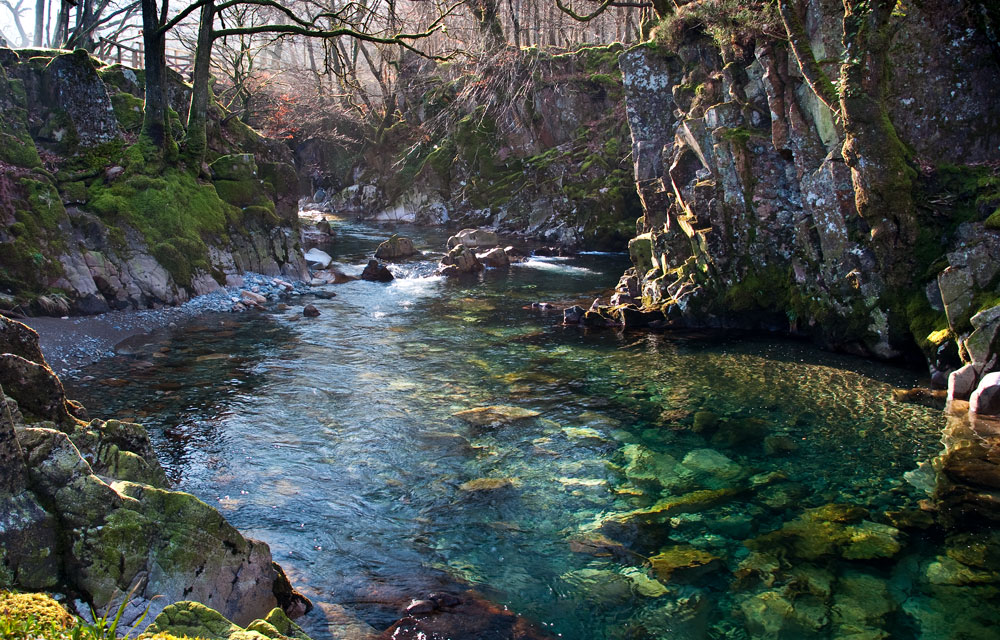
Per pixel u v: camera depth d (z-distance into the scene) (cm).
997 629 546
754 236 1446
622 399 1072
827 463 842
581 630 546
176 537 479
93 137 1728
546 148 3494
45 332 1277
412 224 3872
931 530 689
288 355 1292
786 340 1413
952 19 1231
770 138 1428
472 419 987
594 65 3359
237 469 811
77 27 2420
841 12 1321
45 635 318
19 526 421
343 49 3631
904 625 552
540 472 825
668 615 567
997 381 965
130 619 438
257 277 1936
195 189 1853
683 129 1576
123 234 1609
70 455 457
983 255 1075
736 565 636
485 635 532
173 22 1709
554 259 2616
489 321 1608
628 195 2930
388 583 601
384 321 1596
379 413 1004
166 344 1336
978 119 1238
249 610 507
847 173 1272
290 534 675
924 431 929
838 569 629
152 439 884
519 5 3309
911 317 1203
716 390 1109
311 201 5028
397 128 4291
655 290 1656
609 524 709
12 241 1379
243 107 3522
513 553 656
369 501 749
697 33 1705
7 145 1496
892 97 1253
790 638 540
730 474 819
